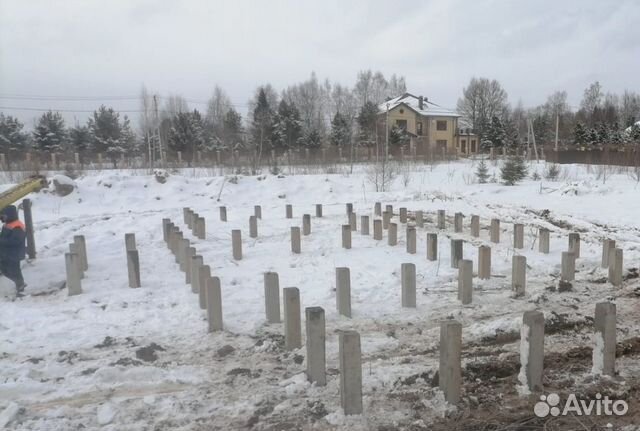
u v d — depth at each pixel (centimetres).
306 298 721
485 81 8138
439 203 1658
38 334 598
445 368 431
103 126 4575
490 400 438
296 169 2600
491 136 6044
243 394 453
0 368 502
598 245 1021
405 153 3634
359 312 667
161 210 1578
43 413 423
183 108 6278
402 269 681
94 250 1020
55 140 4362
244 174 2259
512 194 1825
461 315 654
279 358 527
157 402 439
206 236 1174
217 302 599
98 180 1833
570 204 1540
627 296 721
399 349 550
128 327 620
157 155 3947
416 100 6469
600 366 479
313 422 405
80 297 732
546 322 601
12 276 738
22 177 2092
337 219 1394
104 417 415
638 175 2055
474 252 987
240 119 5672
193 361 524
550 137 6406
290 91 7188
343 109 7225
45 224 1293
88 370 498
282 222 1348
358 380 411
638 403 433
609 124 6138
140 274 852
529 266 877
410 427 398
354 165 2772
